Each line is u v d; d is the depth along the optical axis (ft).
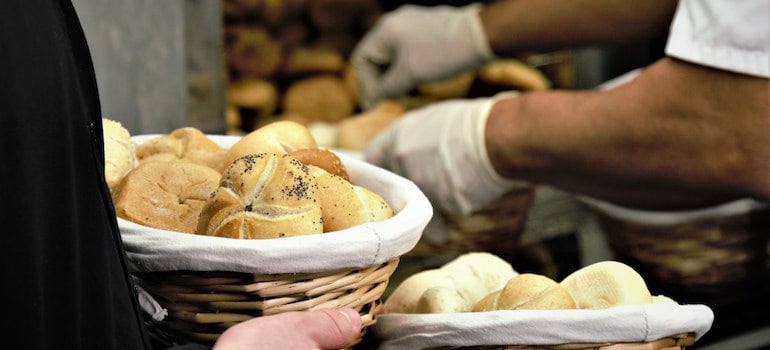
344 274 3.74
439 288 4.19
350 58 10.34
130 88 5.72
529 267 7.73
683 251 6.38
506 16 7.30
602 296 4.02
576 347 3.83
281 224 3.72
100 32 5.57
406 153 6.54
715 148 5.40
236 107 9.76
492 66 9.18
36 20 3.30
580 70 9.04
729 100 5.27
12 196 3.23
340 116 9.97
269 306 3.69
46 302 3.31
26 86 3.25
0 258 3.23
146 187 3.96
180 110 5.92
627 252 6.64
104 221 3.43
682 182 5.61
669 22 6.17
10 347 3.25
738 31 5.15
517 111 6.14
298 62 10.09
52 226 3.31
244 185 3.79
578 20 6.64
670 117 5.47
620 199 6.01
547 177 6.13
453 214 6.51
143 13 5.71
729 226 6.32
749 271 6.49
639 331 3.81
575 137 5.81
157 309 3.78
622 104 5.64
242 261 3.59
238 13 9.75
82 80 3.47
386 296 6.51
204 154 4.29
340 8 10.18
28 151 3.25
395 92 8.46
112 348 3.42
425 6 9.85
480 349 3.89
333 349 3.74
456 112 6.43
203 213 3.85
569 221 7.99
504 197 6.56
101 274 3.41
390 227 3.73
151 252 3.65
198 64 6.33
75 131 3.37
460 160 6.26
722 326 6.23
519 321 3.81
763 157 5.29
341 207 3.85
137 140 4.45
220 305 3.71
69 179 3.32
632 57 8.85
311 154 4.07
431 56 7.98
